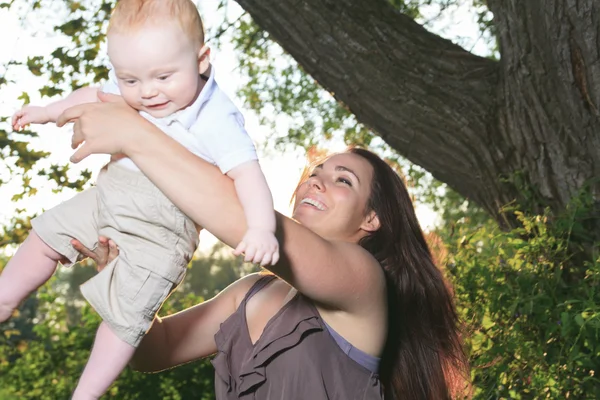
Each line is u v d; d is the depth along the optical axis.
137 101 3.06
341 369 3.50
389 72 6.29
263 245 2.94
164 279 3.19
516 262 5.55
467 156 6.14
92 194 3.36
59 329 10.73
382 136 6.46
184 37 2.97
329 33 6.38
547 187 5.83
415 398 4.03
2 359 10.44
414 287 4.07
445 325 4.16
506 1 5.82
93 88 3.30
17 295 3.33
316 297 3.35
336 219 3.90
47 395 10.31
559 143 5.73
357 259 3.45
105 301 3.17
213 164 3.16
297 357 3.45
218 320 3.98
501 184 6.05
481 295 5.44
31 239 3.36
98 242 3.27
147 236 3.17
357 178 3.96
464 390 4.87
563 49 5.57
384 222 4.01
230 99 3.13
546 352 5.24
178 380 9.88
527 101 5.82
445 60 6.29
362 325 3.54
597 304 5.07
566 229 5.60
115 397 9.84
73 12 8.77
